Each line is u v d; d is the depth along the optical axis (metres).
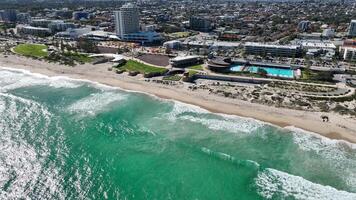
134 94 133.50
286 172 77.88
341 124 99.75
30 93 135.00
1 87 143.12
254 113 110.38
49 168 79.38
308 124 100.81
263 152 86.62
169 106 119.50
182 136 95.94
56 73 166.75
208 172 78.69
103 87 143.75
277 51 197.12
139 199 69.38
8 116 109.06
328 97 121.81
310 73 156.88
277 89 133.50
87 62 185.62
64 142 92.19
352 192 70.31
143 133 98.25
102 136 96.25
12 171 77.56
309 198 68.75
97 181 75.06
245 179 75.88
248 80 145.25
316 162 81.44
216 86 139.25
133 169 79.75
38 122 104.88
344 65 172.12
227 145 90.50
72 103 123.12
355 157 83.19
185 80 147.50
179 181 75.44
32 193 70.19
